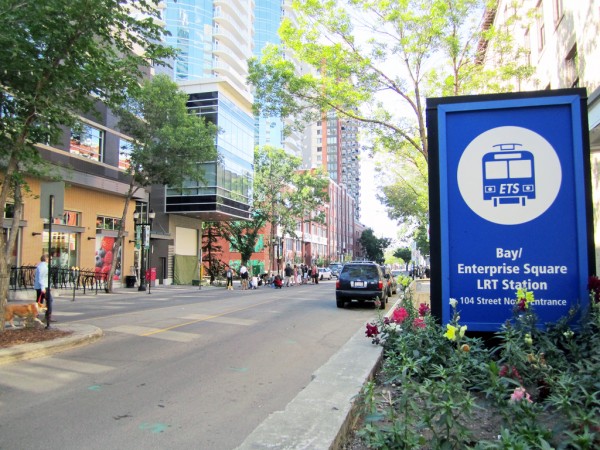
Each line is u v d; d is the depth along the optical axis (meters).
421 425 3.44
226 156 39.34
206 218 42.16
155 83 23.62
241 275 33.75
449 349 5.59
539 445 3.17
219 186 37.34
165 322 12.81
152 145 23.14
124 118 23.00
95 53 9.63
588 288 5.46
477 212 5.90
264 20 131.12
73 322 12.19
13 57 8.35
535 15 18.52
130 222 30.02
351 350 7.66
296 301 20.58
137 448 4.43
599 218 13.56
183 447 4.46
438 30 15.59
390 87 16.92
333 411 4.59
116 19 9.77
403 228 46.69
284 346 9.53
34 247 21.98
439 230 5.98
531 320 5.35
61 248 24.11
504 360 5.21
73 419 5.22
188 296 23.42
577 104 5.70
